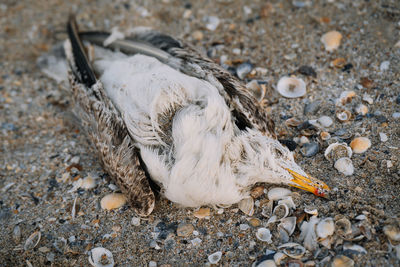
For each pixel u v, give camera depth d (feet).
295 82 4.67
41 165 4.64
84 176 4.56
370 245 4.12
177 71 4.37
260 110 4.33
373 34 4.78
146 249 4.28
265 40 4.91
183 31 5.07
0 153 4.74
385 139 4.40
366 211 4.19
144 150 4.30
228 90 4.32
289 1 5.03
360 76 4.65
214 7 5.13
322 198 4.27
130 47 4.61
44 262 4.32
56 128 4.81
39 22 5.28
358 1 4.91
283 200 4.29
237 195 4.25
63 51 5.09
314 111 4.57
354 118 4.50
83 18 5.26
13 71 5.08
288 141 4.48
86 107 4.50
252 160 4.22
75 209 4.44
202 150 4.16
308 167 4.39
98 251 4.29
